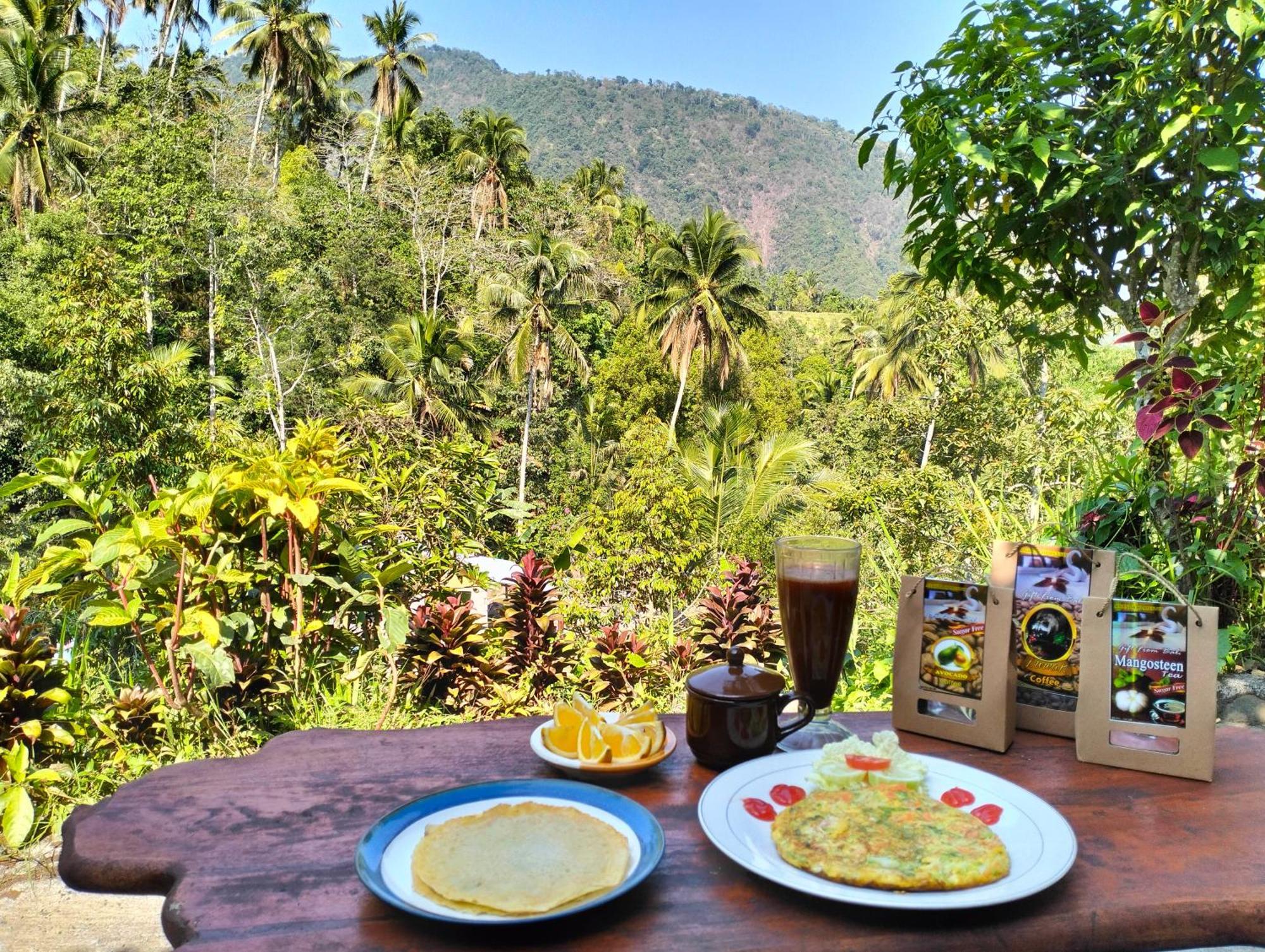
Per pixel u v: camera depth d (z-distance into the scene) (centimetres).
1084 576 127
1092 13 237
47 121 2572
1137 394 240
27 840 271
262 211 2314
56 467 280
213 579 276
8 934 234
